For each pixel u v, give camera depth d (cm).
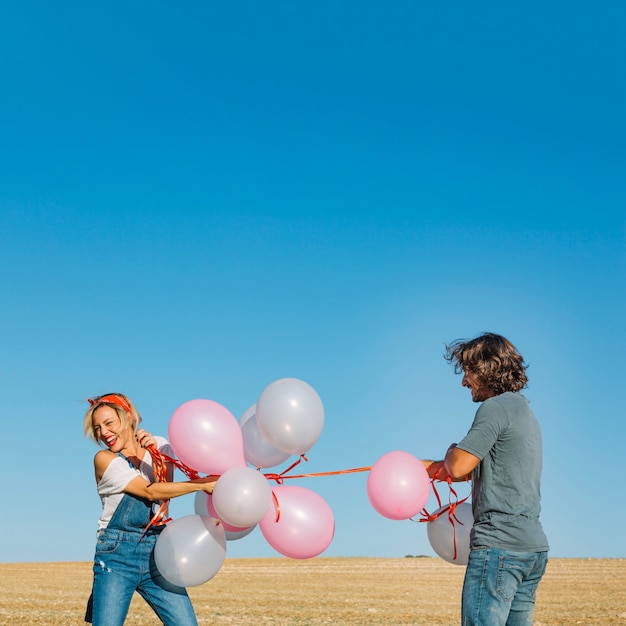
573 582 2595
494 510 415
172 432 484
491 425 417
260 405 493
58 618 1586
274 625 1505
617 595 2175
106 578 478
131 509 482
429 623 1559
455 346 458
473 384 447
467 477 445
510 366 439
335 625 1511
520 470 416
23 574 3197
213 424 479
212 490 475
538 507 422
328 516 495
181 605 488
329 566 3709
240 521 457
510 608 421
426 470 493
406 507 474
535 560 412
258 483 460
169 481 523
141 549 485
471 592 414
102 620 472
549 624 1548
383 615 1711
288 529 484
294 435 482
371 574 3186
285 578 2959
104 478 482
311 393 496
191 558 466
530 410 432
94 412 496
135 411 516
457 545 491
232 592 2356
